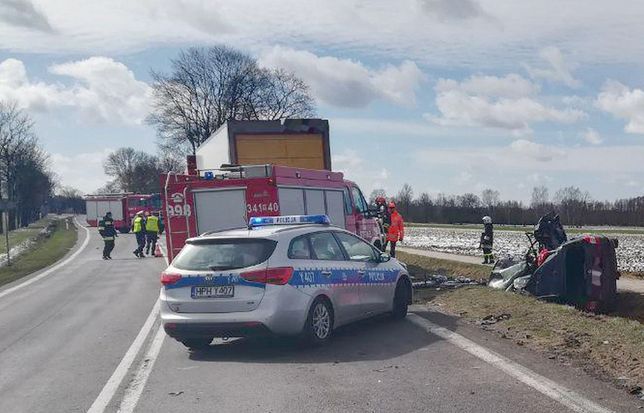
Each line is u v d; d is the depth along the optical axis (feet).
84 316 42.75
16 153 228.84
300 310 28.71
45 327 38.99
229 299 28.32
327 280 30.55
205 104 233.76
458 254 87.51
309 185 53.57
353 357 27.53
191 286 29.04
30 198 262.67
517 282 44.68
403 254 84.28
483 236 69.72
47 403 22.38
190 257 29.96
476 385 22.31
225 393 22.68
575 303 42.14
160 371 26.45
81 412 21.16
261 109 235.20
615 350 25.64
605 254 41.16
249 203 50.08
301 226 31.71
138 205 196.65
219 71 232.73
